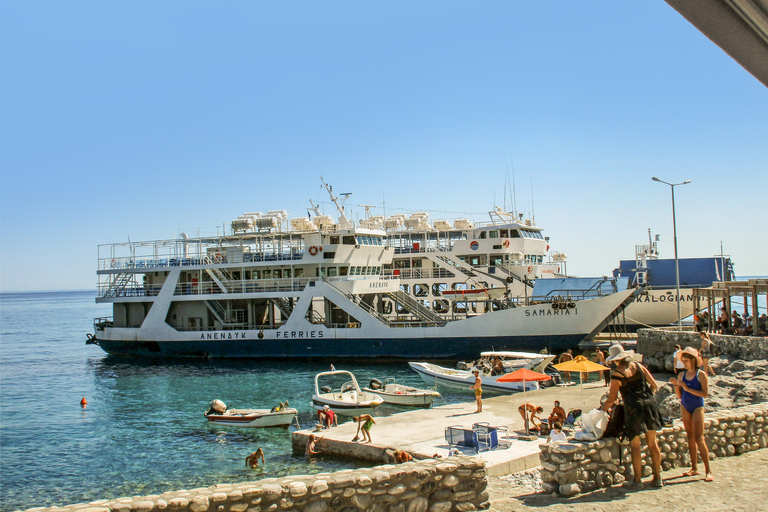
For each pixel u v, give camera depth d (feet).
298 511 31.37
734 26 15.89
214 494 30.09
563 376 148.97
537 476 60.44
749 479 37.27
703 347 106.93
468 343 169.78
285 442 99.76
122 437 110.63
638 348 136.67
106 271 216.74
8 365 226.38
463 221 240.32
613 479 37.65
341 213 196.54
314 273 193.16
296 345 186.91
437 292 229.25
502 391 130.11
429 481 33.99
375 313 183.73
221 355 197.36
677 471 39.78
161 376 175.73
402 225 247.91
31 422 127.54
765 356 100.27
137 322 217.15
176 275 203.62
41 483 87.51
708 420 43.21
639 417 36.60
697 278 192.54
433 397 121.29
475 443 72.02
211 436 106.93
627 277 183.52
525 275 215.10
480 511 34.58
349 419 114.21
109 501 29.60
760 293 110.52
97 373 191.93
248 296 192.75
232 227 199.31
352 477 32.63
